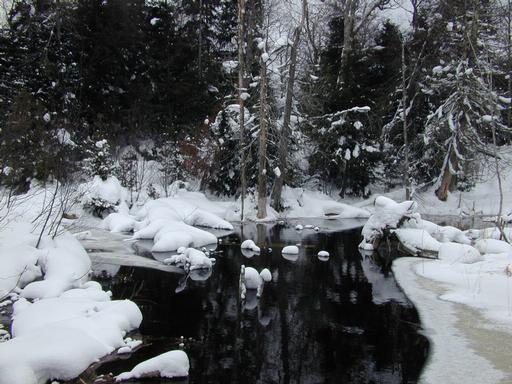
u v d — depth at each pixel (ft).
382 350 20.70
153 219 52.06
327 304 27.58
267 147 75.72
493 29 79.77
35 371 16.39
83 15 74.33
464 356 19.80
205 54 90.74
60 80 71.67
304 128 84.74
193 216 60.18
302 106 83.20
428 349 20.68
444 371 18.38
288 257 42.14
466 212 80.02
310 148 88.48
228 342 21.63
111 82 78.02
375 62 93.25
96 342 19.15
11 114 43.62
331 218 75.82
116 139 77.41
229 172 77.10
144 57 80.33
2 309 25.09
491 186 90.53
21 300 24.91
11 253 29.58
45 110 58.75
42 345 17.46
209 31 94.73
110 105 75.51
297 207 77.92
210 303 27.61
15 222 35.45
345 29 89.61
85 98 74.02
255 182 77.71
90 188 58.34
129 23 77.15
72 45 74.18
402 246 45.52
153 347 20.76
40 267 29.91
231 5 95.40
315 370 18.70
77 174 56.75
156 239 46.55
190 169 74.74
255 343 21.50
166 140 76.95
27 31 74.54
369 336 22.40
